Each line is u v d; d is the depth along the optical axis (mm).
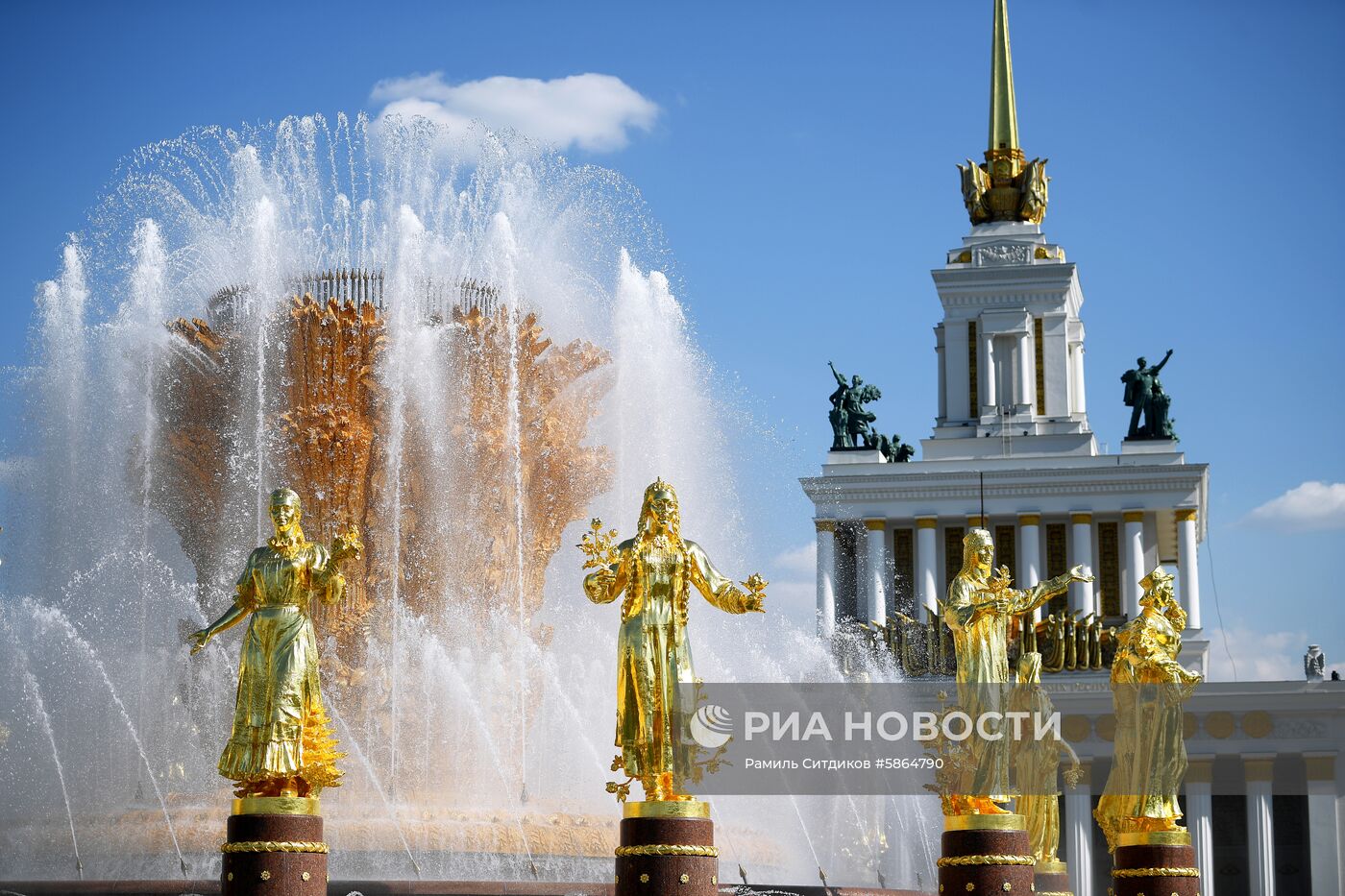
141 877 32156
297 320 37656
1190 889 35594
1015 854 30047
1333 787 95688
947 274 122625
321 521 37344
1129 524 113812
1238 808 103438
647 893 23609
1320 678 98938
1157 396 116938
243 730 24719
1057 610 111312
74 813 34094
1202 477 113062
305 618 25297
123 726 43531
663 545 25234
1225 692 97312
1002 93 127438
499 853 32062
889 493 115125
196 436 38562
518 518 38781
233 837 24000
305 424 37344
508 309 39031
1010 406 120812
